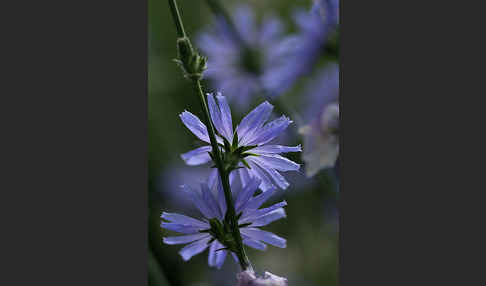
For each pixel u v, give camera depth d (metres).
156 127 0.45
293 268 0.44
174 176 0.43
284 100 0.45
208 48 0.46
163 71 0.45
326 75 0.45
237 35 0.46
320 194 0.43
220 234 0.38
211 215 0.39
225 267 0.43
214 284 0.43
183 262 0.43
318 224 0.44
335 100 0.45
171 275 0.43
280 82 0.46
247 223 0.39
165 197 0.43
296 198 0.44
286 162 0.38
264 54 0.46
